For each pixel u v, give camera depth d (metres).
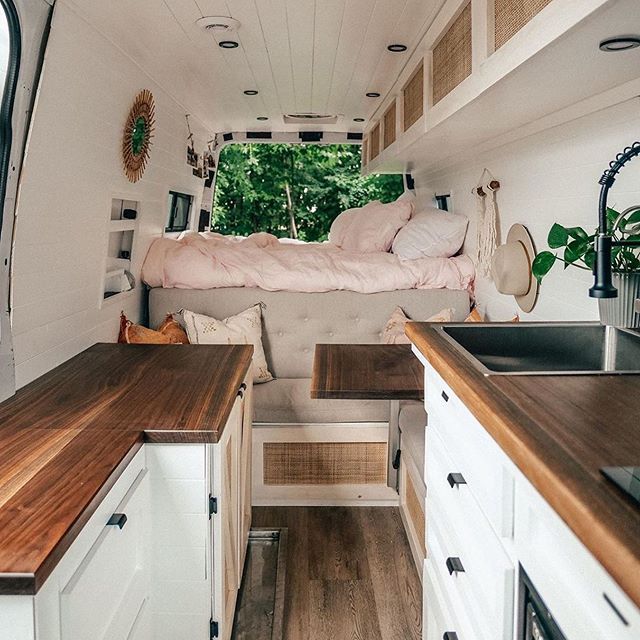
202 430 1.71
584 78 1.79
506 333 2.02
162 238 4.02
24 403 1.93
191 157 5.04
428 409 1.90
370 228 4.48
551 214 2.61
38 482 1.36
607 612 0.78
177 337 3.38
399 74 3.79
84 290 2.70
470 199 3.94
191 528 1.77
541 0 1.51
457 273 3.84
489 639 1.25
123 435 1.65
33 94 1.83
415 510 2.65
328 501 3.20
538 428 1.09
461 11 2.29
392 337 3.57
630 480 0.85
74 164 2.48
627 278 1.69
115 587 1.46
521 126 2.75
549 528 0.94
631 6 1.19
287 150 9.92
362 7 2.64
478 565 1.34
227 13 2.71
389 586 2.53
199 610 1.80
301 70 3.76
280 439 3.15
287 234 10.05
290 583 2.54
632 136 1.97
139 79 3.31
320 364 2.62
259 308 3.70
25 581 1.03
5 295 1.89
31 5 1.73
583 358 1.98
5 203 1.80
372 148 5.63
